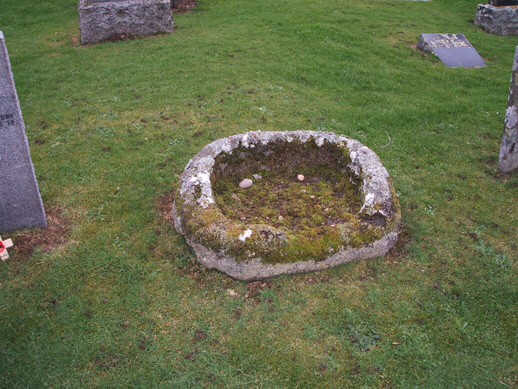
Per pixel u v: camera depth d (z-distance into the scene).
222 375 3.16
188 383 3.10
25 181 4.16
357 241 3.95
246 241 3.74
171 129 6.28
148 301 3.71
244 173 5.05
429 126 6.75
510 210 4.95
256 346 3.38
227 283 3.84
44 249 4.20
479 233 4.58
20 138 3.98
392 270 4.06
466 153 6.08
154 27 9.91
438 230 4.60
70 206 4.77
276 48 9.20
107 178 5.23
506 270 4.11
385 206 4.12
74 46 9.44
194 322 3.55
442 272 4.07
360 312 3.66
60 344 3.35
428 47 9.67
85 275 3.93
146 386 3.09
